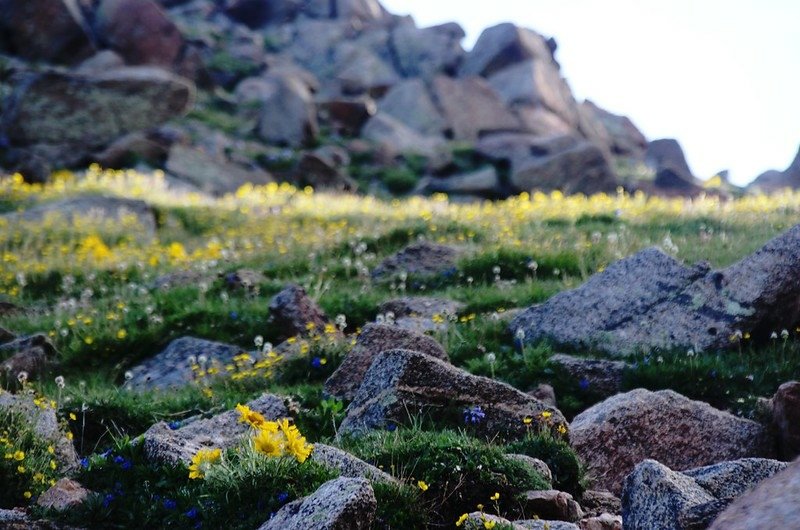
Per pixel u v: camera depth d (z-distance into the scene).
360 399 9.27
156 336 14.27
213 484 6.95
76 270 19.28
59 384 10.87
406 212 25.33
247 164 41.09
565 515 7.23
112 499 7.09
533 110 56.44
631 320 12.59
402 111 54.25
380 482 6.98
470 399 9.04
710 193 43.31
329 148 46.97
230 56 61.91
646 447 9.40
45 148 37.84
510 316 13.70
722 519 4.80
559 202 25.28
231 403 10.84
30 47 50.31
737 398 10.91
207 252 20.55
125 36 53.09
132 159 38.00
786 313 12.27
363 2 72.00
